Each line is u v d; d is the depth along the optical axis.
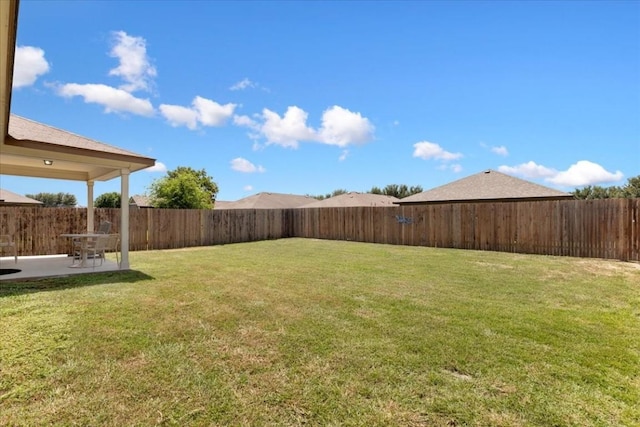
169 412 2.42
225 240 16.09
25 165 9.60
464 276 7.36
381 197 28.38
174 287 6.18
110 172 9.41
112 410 2.44
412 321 4.33
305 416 2.40
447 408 2.48
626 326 4.18
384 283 6.62
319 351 3.43
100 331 3.88
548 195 14.91
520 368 3.08
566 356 3.32
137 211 13.30
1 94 4.47
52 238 11.74
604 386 2.78
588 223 9.98
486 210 12.15
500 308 4.93
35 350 3.35
